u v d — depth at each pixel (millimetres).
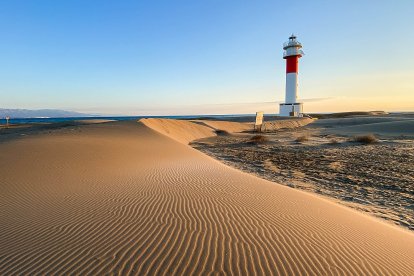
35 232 4492
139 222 4984
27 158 10641
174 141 23000
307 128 52406
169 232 4562
